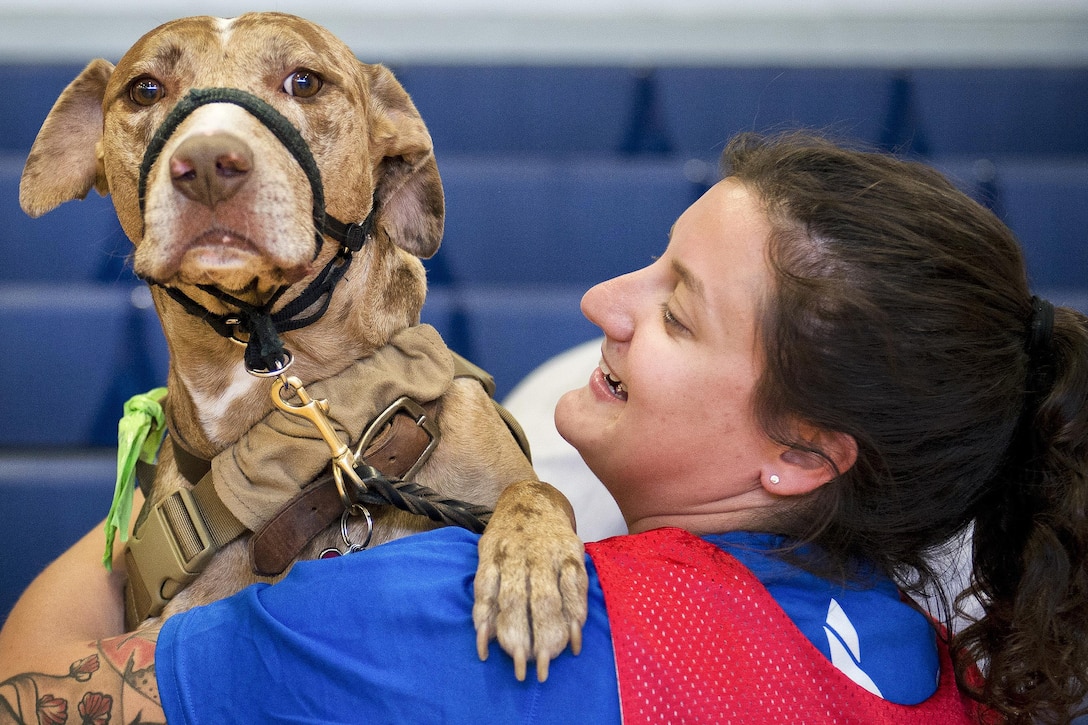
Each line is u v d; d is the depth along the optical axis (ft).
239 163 4.02
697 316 4.01
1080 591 3.88
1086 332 4.02
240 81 4.66
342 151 4.76
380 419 4.54
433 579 3.70
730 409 3.97
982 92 14.73
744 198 4.08
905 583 4.28
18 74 13.69
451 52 16.35
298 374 4.72
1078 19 16.44
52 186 5.16
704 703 3.33
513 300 11.33
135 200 4.79
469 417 4.98
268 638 3.58
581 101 14.64
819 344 3.74
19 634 4.55
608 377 4.59
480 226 12.55
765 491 4.13
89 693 3.68
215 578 4.52
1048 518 3.88
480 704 3.41
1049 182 12.66
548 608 3.52
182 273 4.20
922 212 3.90
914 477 3.92
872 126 14.65
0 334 10.47
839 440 3.90
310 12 16.08
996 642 4.06
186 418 4.79
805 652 3.50
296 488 4.42
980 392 3.84
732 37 16.58
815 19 16.51
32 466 9.80
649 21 16.47
